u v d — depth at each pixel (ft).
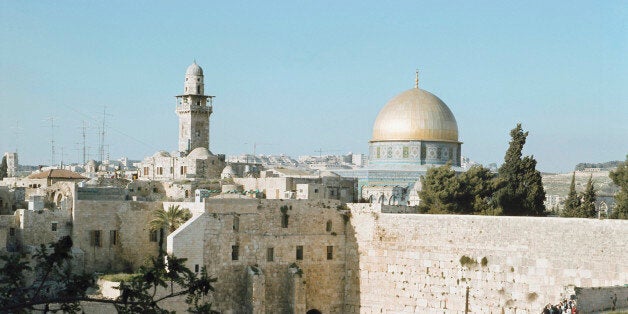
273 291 358.43
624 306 247.91
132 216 368.68
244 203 354.33
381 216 356.18
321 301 365.61
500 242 313.32
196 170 549.95
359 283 362.94
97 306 294.66
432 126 569.64
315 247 366.43
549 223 300.20
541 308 299.38
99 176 582.35
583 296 239.71
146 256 370.12
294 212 364.38
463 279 323.37
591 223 289.53
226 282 347.77
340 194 518.37
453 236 328.49
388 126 577.84
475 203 414.82
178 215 359.46
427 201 425.28
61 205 356.79
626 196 412.36
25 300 110.63
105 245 361.71
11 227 349.20
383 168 575.79
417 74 599.16
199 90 637.71
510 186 437.58
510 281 309.01
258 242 356.18
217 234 346.54
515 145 449.48
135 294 111.45
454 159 577.43
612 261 282.56
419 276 339.16
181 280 114.83
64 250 116.88
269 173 560.20
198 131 634.84
